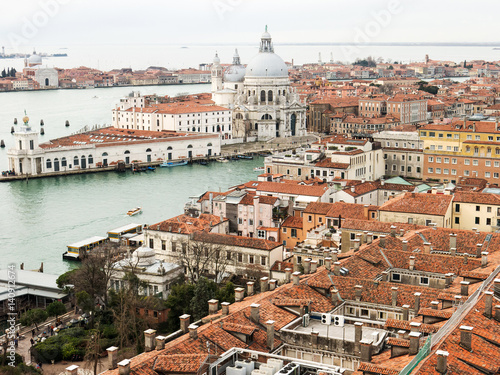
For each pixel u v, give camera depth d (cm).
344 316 9325
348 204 19262
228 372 7500
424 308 8712
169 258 18400
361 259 11950
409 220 17388
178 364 7381
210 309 9688
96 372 12112
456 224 18050
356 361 8144
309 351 8444
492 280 9888
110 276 15925
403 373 6544
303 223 19500
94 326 14512
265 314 9112
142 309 14412
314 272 11575
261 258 16975
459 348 7194
